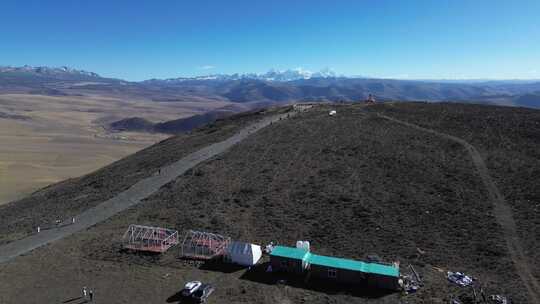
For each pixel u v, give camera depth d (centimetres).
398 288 3072
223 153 6475
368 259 3434
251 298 2984
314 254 3531
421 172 5141
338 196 4622
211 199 4797
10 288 3180
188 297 2984
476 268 3284
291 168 5541
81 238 4119
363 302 2917
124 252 3766
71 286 3206
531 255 3406
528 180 4762
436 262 3381
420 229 3906
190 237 3959
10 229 4797
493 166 5228
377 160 5594
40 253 3803
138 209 4766
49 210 5356
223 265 3531
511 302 2820
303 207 4456
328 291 3089
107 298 3025
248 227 4122
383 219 4106
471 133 6619
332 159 5750
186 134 9869
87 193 5834
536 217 3991
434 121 7475
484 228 3859
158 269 3459
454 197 4478
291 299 2978
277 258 3375
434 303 2850
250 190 4947
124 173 6556
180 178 5569
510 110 7925
